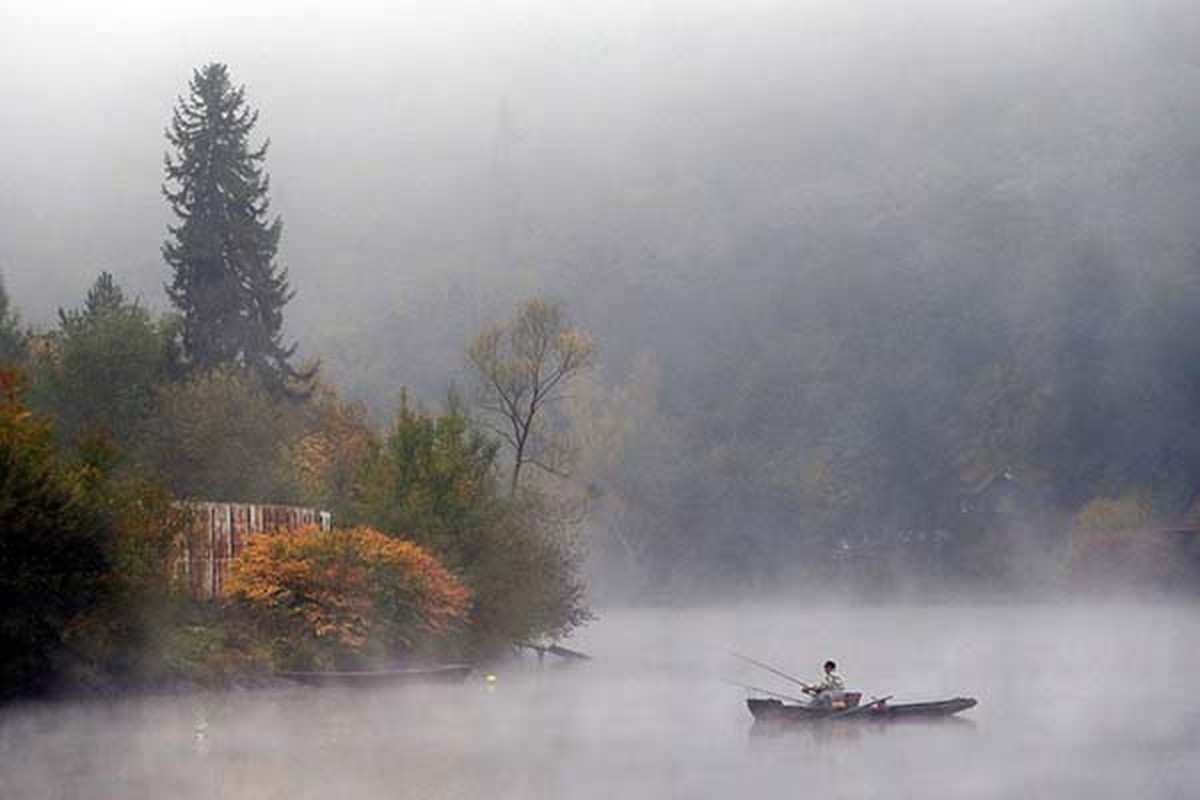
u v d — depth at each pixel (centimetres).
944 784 8731
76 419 19025
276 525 15575
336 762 9406
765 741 10962
